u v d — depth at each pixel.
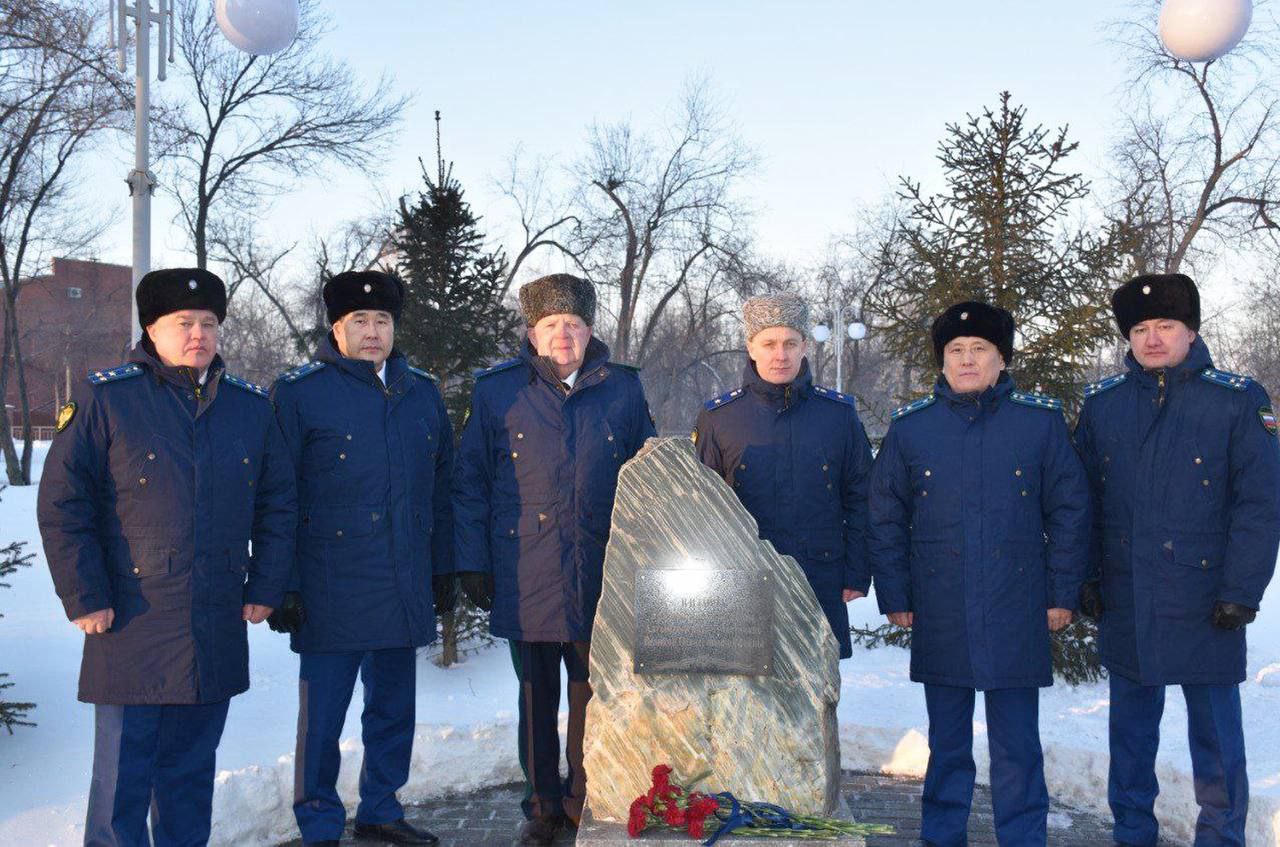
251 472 3.76
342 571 4.10
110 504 3.55
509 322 8.13
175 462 3.57
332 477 4.11
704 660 3.84
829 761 3.86
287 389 4.14
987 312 4.09
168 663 3.52
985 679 3.96
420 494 4.29
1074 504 4.04
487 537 4.32
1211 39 5.43
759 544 3.88
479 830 4.66
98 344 41.66
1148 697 4.24
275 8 6.32
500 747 5.35
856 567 4.39
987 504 4.03
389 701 4.45
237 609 3.72
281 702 6.28
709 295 39.50
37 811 4.32
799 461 4.29
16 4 16.86
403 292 4.41
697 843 3.54
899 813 4.77
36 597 9.32
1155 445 4.00
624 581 3.92
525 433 4.22
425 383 4.53
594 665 3.89
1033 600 4.03
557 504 4.18
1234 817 3.91
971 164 7.12
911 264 7.51
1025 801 4.03
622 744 3.81
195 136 24.20
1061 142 6.95
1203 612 3.91
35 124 22.55
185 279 3.62
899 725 5.54
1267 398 3.88
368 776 4.47
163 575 3.52
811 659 3.84
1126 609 4.07
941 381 4.25
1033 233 7.13
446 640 7.57
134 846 3.53
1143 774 4.29
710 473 3.94
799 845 3.51
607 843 3.55
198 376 3.74
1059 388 6.96
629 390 4.40
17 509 16.97
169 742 3.73
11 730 5.30
